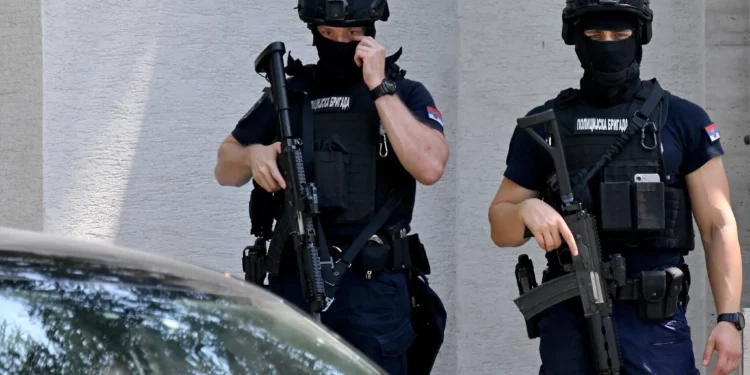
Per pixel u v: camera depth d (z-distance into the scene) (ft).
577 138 53.67
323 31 54.65
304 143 54.54
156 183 73.92
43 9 73.15
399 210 55.21
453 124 75.92
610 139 53.36
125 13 73.82
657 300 52.03
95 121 73.46
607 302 51.75
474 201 75.56
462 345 75.25
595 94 54.03
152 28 73.97
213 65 74.59
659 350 52.37
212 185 74.43
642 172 52.90
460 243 75.51
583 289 51.90
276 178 53.36
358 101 55.16
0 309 29.63
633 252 53.06
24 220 73.51
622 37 52.90
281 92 53.93
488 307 75.25
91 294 31.42
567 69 74.84
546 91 75.00
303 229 52.24
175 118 74.13
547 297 52.90
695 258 71.41
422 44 75.72
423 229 75.36
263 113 57.47
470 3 75.66
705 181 53.42
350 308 53.62
